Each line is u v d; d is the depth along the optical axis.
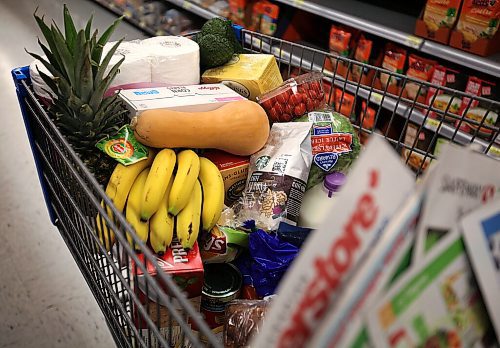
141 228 0.92
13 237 1.53
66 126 0.99
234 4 2.80
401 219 0.39
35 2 4.09
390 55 2.11
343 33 2.26
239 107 1.11
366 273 0.37
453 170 0.42
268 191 1.11
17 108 2.33
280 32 2.59
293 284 0.36
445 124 1.95
